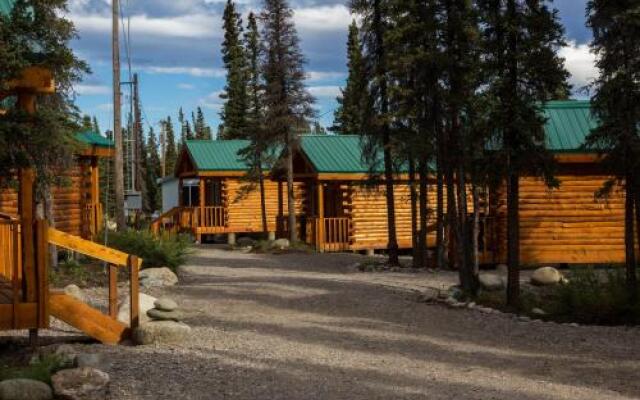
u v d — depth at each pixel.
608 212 20.75
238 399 6.87
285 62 28.12
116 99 19.75
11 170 9.77
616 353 9.91
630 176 13.36
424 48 16.81
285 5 28.38
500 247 20.78
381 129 20.05
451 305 13.66
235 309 12.98
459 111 15.82
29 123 8.91
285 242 27.53
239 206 34.44
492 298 14.37
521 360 9.37
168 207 49.56
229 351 9.20
